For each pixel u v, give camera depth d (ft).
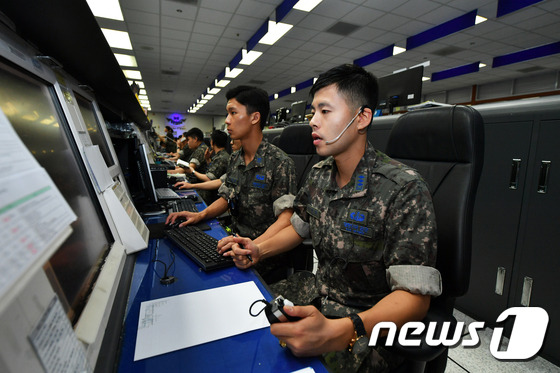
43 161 1.52
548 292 4.21
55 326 0.85
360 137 2.50
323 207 2.71
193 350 1.52
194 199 5.90
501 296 4.80
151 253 2.85
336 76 2.31
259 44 20.02
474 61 22.77
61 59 2.54
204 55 23.17
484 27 16.55
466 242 2.49
